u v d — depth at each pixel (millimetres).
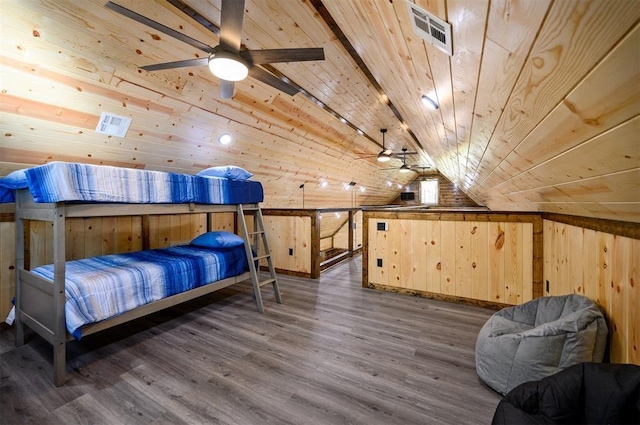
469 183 4816
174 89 2586
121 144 2850
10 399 1698
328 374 1943
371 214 3820
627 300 1436
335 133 4637
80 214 1949
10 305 2695
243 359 2127
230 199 3043
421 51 1145
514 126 1196
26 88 1998
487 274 3164
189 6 1877
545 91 801
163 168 3527
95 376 1920
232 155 3930
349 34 1879
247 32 2156
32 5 1630
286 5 1931
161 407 1640
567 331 1573
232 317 2912
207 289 2840
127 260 2668
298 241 4523
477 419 1548
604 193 1193
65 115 2295
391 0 935
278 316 2938
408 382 1857
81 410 1616
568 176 1296
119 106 2463
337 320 2830
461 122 1705
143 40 2055
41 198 1852
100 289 2029
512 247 3043
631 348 1397
